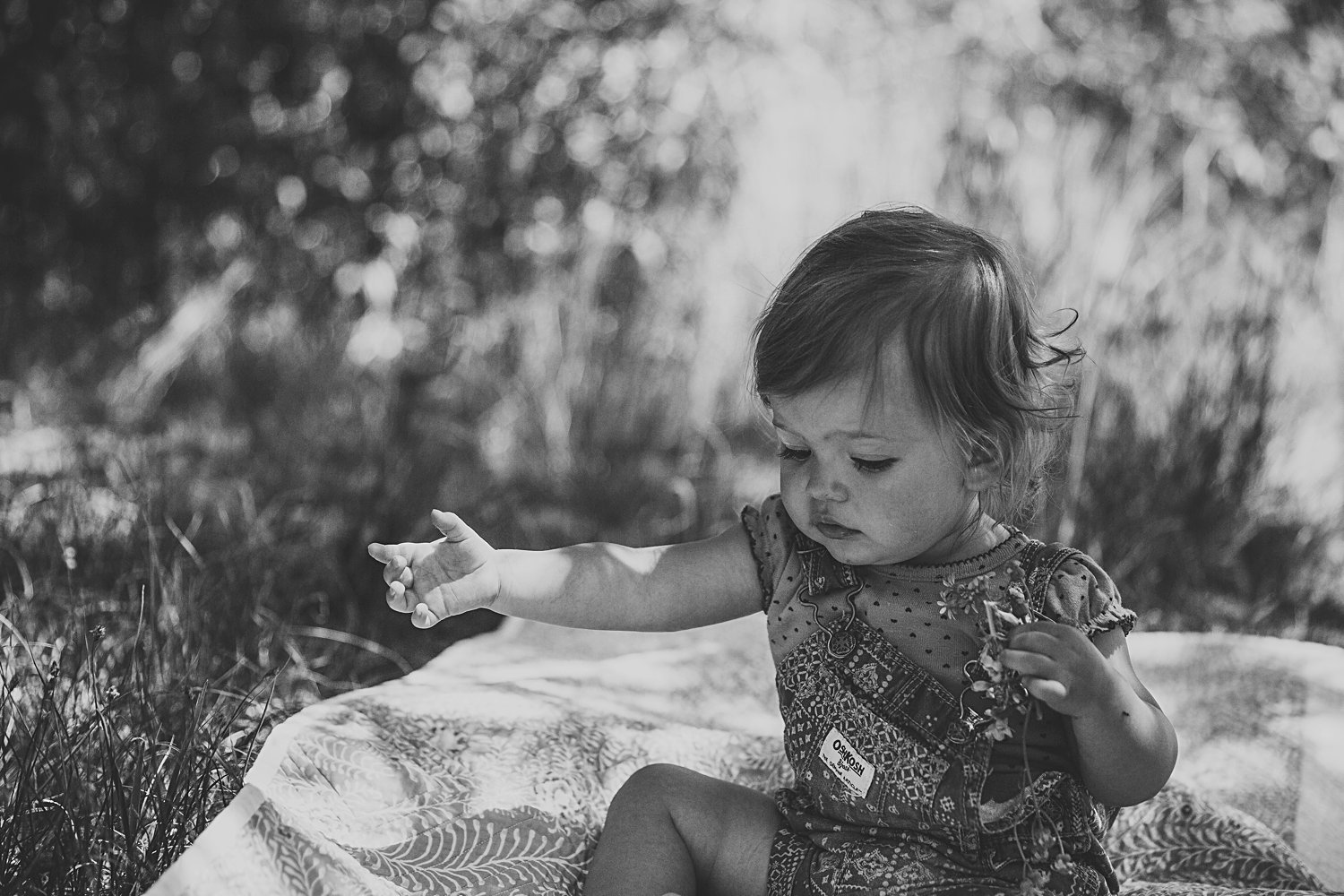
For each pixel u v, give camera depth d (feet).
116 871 5.07
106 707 5.72
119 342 14.90
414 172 15.62
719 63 15.34
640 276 14.79
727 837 5.23
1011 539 5.08
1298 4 16.05
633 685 7.32
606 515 12.06
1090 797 4.93
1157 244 13.51
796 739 5.10
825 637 5.07
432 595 5.14
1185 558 10.59
